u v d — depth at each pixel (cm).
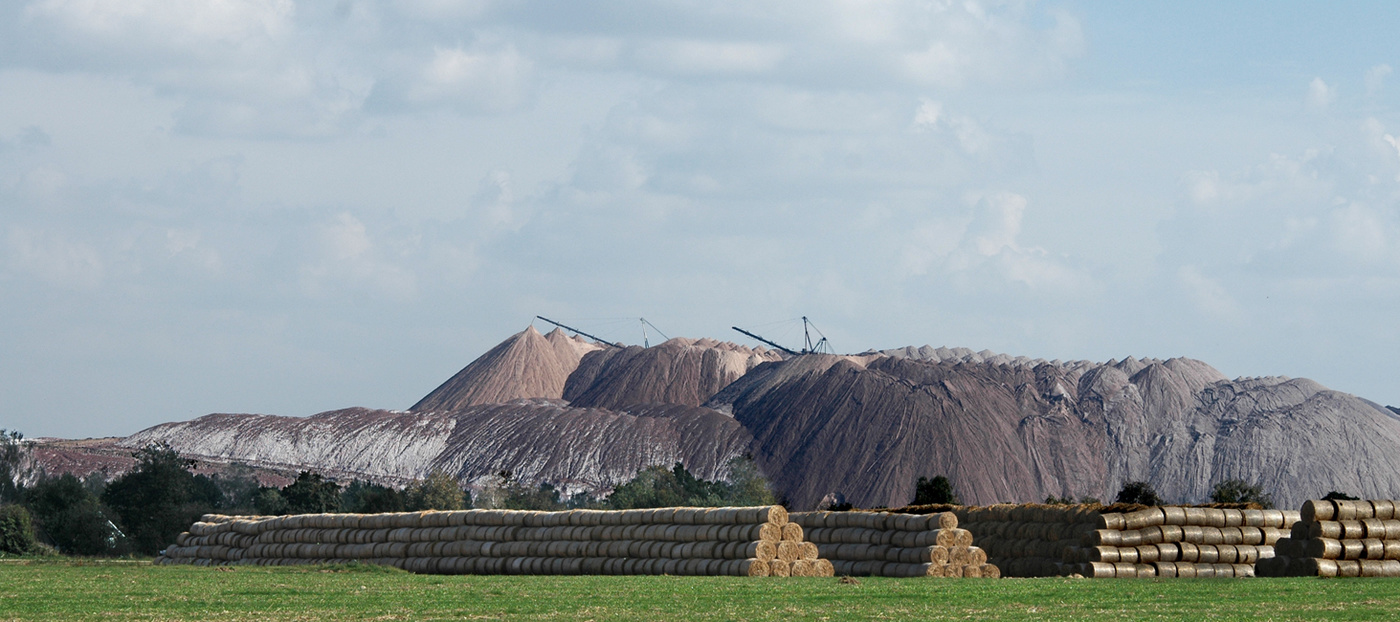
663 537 5762
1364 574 4719
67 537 13512
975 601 3350
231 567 5853
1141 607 3114
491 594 3700
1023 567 6022
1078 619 2806
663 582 4419
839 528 5844
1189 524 5450
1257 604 3195
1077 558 5431
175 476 15988
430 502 19088
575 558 6078
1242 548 5456
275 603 3378
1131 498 15000
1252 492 17488
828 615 2941
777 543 5375
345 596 3625
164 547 14588
